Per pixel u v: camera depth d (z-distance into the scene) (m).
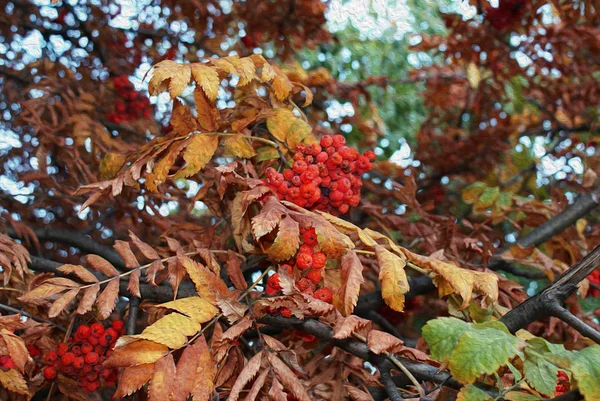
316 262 0.60
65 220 1.27
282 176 0.64
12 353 0.59
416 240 0.91
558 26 1.18
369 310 0.83
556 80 1.32
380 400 0.69
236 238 0.67
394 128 1.90
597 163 1.08
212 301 0.59
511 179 1.37
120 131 1.23
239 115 0.74
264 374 0.57
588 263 0.59
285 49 1.37
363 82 1.29
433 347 0.50
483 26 1.17
